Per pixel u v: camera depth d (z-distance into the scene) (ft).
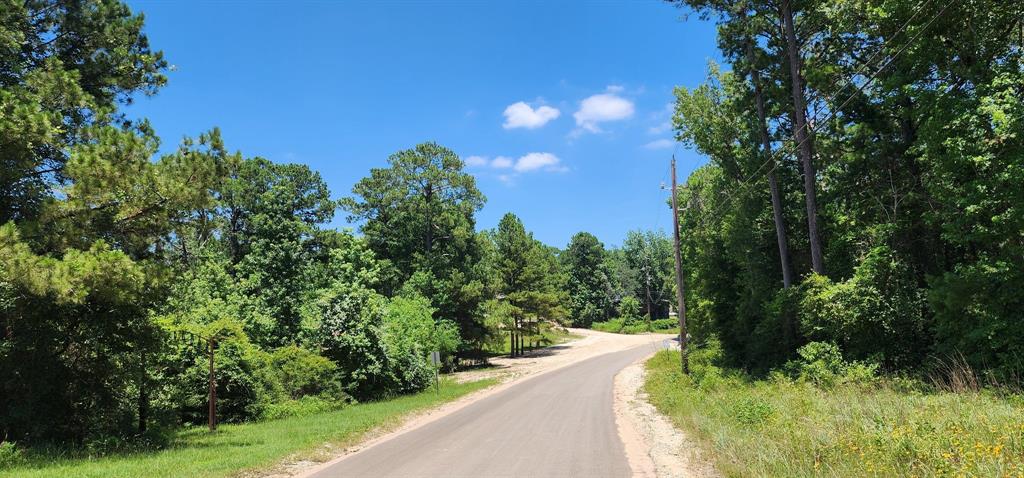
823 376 63.00
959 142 51.57
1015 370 46.55
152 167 43.32
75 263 38.11
